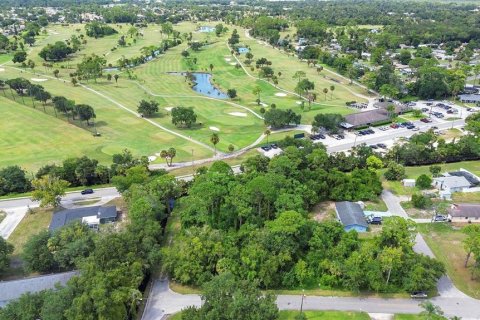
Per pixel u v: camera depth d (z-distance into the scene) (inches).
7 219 4466.0
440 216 4421.8
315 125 6973.4
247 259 3385.8
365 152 5718.5
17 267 3683.6
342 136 6899.6
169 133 7042.3
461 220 4404.5
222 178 4387.3
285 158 4987.7
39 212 4608.8
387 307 3238.2
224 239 3659.0
